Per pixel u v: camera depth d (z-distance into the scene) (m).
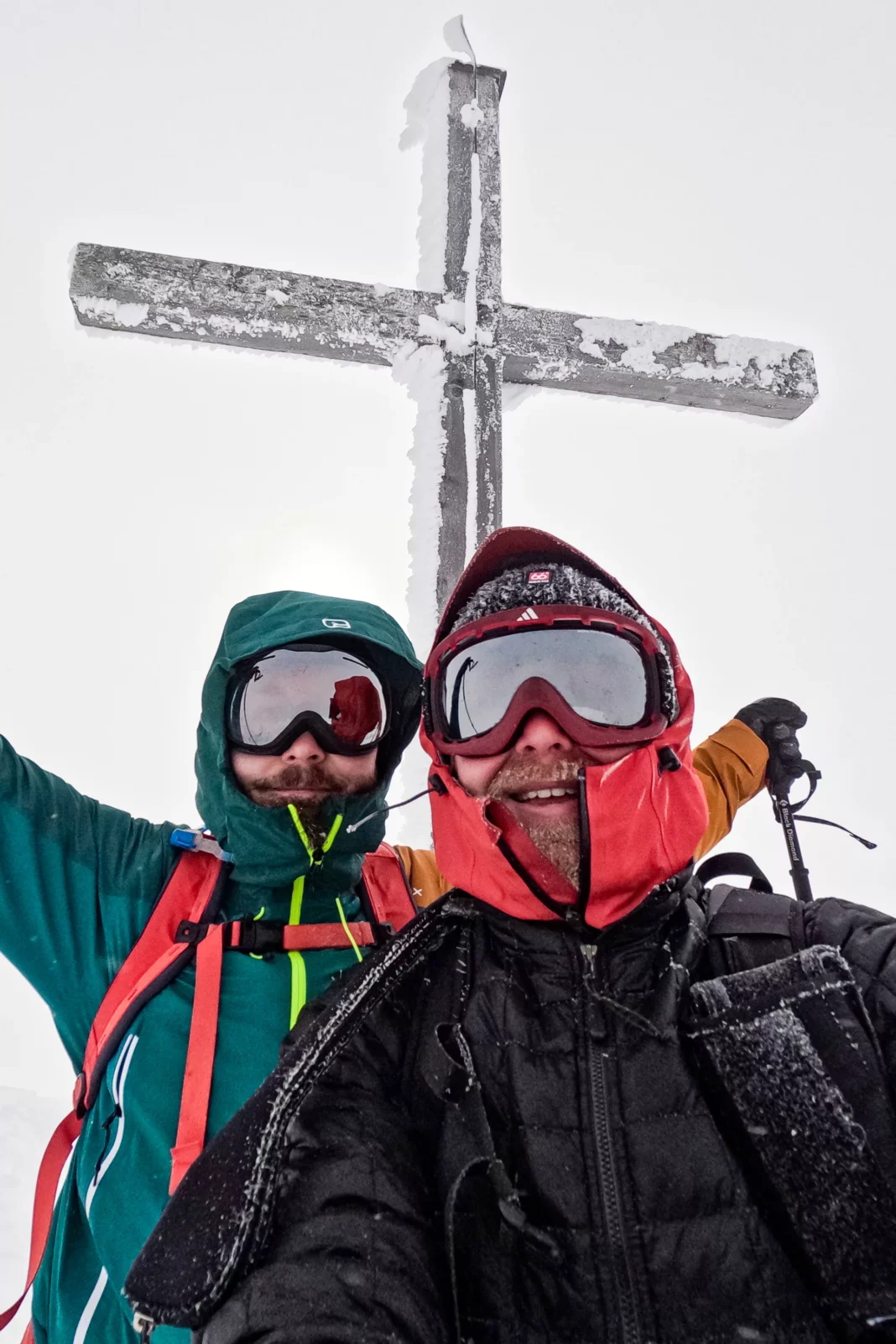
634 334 2.32
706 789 1.57
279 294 2.15
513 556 1.30
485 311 2.24
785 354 2.40
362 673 1.59
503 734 1.09
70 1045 1.47
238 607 1.73
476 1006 0.99
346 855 1.58
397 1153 0.89
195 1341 0.78
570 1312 0.80
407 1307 0.77
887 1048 0.87
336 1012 0.94
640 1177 0.84
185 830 1.59
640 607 1.24
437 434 2.13
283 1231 0.82
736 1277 0.79
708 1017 0.91
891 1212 0.79
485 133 2.37
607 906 1.00
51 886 1.47
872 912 1.00
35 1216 1.35
